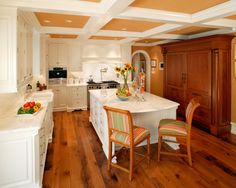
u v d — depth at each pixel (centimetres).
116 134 275
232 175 274
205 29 459
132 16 306
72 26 441
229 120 443
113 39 639
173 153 316
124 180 262
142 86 378
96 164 305
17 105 330
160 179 264
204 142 392
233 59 438
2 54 238
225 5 282
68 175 274
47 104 335
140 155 333
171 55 575
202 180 262
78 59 682
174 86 566
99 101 379
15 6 243
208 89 444
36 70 476
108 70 744
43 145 290
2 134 204
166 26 424
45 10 270
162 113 377
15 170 217
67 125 505
